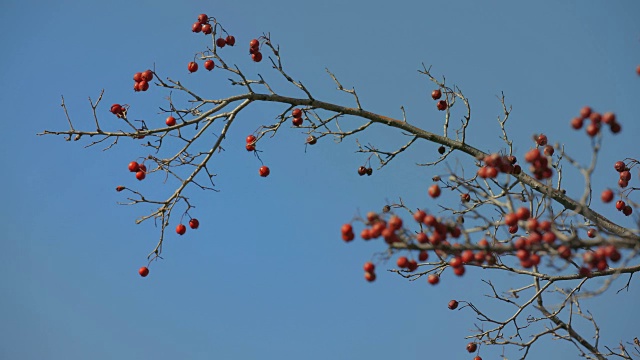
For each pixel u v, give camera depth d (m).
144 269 9.19
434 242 6.04
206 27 9.52
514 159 8.95
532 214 6.79
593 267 6.10
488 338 8.41
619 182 8.79
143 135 9.02
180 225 9.36
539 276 7.82
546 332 7.88
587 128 6.03
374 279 6.30
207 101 9.31
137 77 9.22
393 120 9.79
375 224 6.06
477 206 8.16
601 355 7.55
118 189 9.09
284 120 9.69
